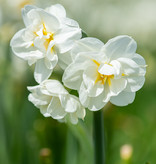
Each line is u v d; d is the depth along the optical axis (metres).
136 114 0.65
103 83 0.35
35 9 0.34
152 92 0.70
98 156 0.35
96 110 0.34
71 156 0.45
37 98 0.36
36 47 0.35
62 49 0.34
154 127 0.55
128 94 0.35
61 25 0.35
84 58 0.34
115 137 0.55
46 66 0.35
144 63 0.34
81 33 0.34
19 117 0.51
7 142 0.49
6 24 0.61
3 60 0.56
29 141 0.49
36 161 0.48
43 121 0.53
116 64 0.34
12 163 0.49
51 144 0.51
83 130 0.38
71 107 0.35
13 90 0.57
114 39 0.34
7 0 0.62
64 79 0.34
